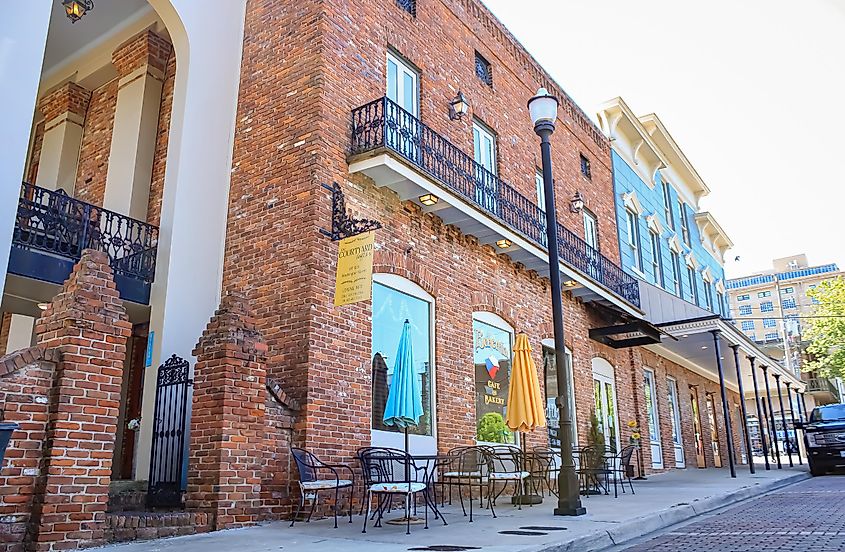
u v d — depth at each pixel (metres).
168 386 8.68
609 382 17.38
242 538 6.41
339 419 8.75
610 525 7.23
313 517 8.02
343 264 8.79
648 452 18.33
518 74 15.76
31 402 5.75
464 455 9.73
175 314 9.66
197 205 10.27
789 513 8.83
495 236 12.25
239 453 7.30
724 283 32.75
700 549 6.03
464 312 11.72
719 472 19.34
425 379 10.62
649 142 22.95
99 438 6.03
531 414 10.14
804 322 98.00
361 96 10.50
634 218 21.67
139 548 5.79
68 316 6.05
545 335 14.23
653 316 18.95
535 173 15.67
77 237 9.40
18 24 8.24
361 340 9.38
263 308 9.37
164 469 8.42
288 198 9.60
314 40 10.08
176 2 10.57
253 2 11.46
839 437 17.97
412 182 10.11
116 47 12.73
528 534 6.61
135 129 11.76
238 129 10.82
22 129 8.07
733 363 24.42
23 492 5.58
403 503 9.45
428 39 12.60
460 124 12.99
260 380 7.71
